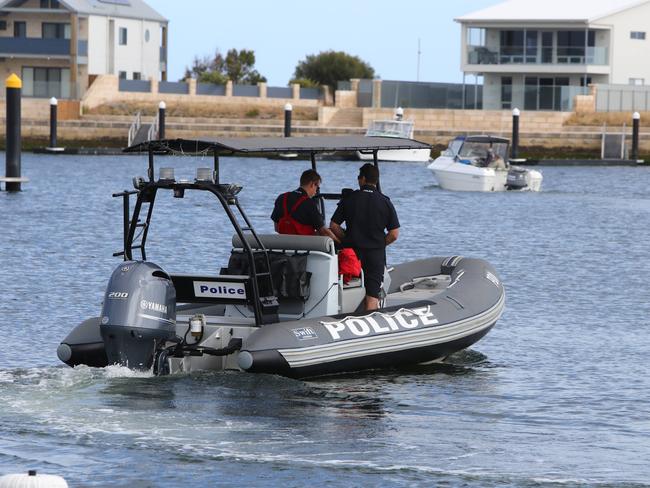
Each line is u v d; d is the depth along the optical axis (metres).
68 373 27.75
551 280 49.16
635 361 32.56
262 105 176.38
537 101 166.50
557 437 24.67
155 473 21.50
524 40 175.12
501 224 75.50
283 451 22.95
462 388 28.91
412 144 32.22
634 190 112.06
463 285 32.62
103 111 171.38
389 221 30.92
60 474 21.34
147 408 25.38
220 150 28.86
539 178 108.25
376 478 21.58
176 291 28.92
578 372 31.09
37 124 167.38
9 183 95.31
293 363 27.59
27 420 24.30
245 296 28.41
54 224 68.88
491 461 22.83
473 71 177.12
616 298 44.31
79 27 183.50
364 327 29.09
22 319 37.59
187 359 28.14
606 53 175.38
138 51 195.25
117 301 26.92
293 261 29.19
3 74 187.12
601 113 163.50
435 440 24.19
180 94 175.12
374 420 25.56
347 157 151.38
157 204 84.50
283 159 154.38
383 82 169.50
